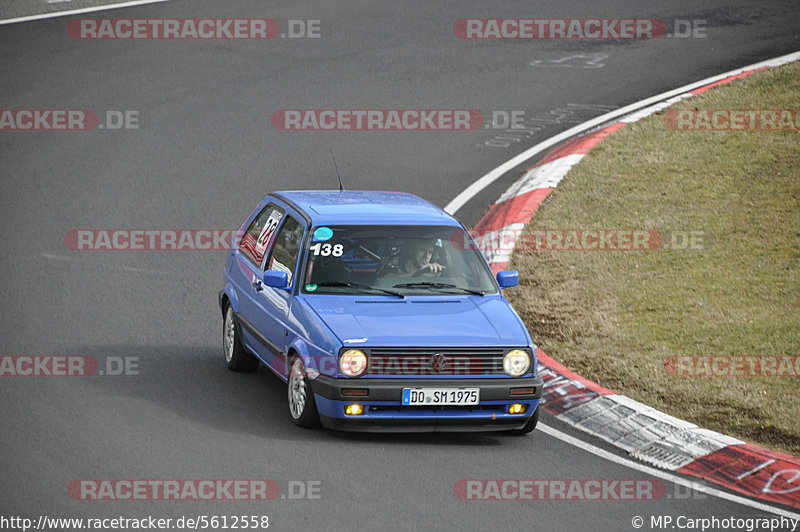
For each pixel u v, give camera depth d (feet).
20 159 212.02
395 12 326.44
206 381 128.36
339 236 123.54
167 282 162.30
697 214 187.62
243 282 134.00
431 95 255.50
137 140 224.53
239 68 270.87
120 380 126.00
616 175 205.26
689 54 288.10
